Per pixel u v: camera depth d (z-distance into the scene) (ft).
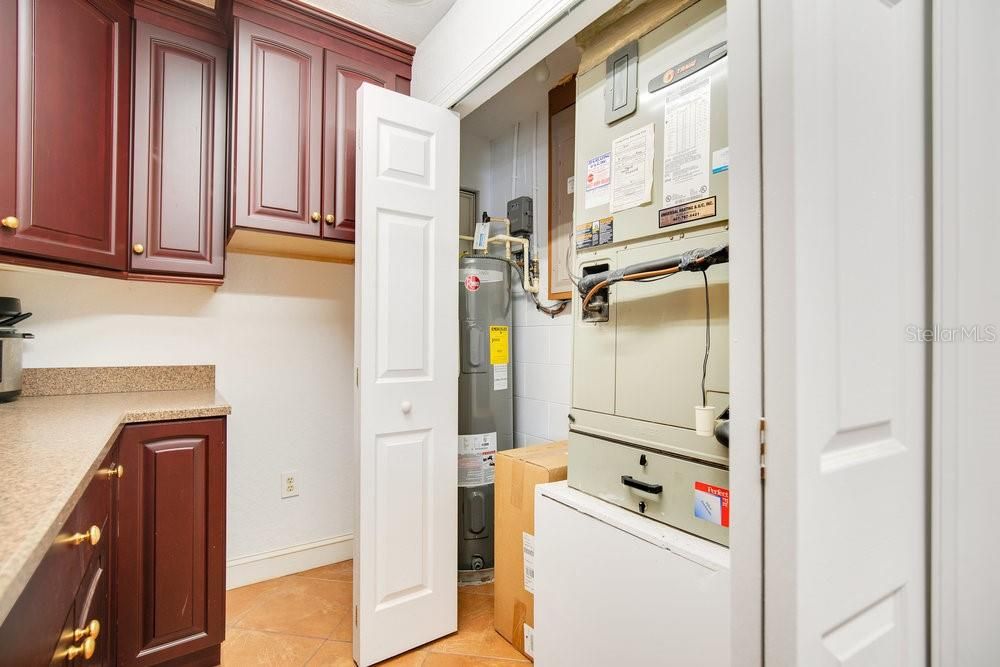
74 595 2.64
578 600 3.94
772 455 1.96
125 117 5.20
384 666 5.08
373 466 5.08
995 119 2.96
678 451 3.39
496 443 7.30
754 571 2.04
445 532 5.60
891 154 2.36
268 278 7.05
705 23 3.33
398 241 5.28
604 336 4.05
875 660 2.26
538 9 4.19
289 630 5.70
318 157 5.80
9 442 3.22
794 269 1.86
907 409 2.47
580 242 4.38
